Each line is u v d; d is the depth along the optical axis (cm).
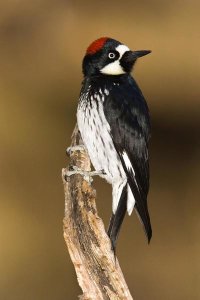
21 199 1550
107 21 2216
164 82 2017
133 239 1470
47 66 2036
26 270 1397
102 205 1479
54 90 1922
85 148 1028
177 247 1461
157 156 1756
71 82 1969
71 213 866
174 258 1437
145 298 1356
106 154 1027
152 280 1386
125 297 831
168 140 1812
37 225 1491
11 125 1769
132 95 1052
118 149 1028
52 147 1703
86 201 872
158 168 1714
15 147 1697
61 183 1589
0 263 1416
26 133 1747
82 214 859
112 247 846
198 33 2186
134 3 2247
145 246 1458
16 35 2125
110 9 2227
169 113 1906
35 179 1599
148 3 2255
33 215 1512
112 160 1028
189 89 1997
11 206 1531
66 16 2188
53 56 2083
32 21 2148
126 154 1030
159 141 1811
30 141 1720
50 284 1360
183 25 2219
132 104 1044
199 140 1803
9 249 1444
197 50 2134
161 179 1673
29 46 2111
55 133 1753
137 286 1376
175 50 2141
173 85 2006
